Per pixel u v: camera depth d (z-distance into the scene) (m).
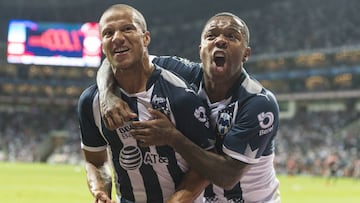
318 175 48.94
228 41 5.84
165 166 5.73
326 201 21.81
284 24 82.06
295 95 74.06
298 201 21.45
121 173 5.91
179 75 6.11
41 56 80.31
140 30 5.52
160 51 89.38
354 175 46.00
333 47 70.31
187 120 5.67
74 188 24.80
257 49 79.44
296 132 65.00
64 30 80.19
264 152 6.42
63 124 85.12
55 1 90.62
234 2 85.69
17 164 55.84
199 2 86.06
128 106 5.57
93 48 80.19
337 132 62.41
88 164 6.29
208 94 6.25
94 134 6.04
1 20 90.50
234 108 6.07
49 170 43.00
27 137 77.88
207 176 5.66
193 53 84.88
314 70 72.19
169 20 94.44
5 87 89.00
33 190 22.92
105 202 5.83
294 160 49.88
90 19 90.88
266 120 5.96
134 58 5.46
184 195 5.68
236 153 5.88
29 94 89.88
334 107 72.75
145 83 5.67
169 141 5.46
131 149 5.69
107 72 5.81
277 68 76.31
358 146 54.69
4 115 86.88
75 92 91.12
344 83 70.00
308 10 82.19
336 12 78.06
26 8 90.62
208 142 5.81
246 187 6.52
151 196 5.95
